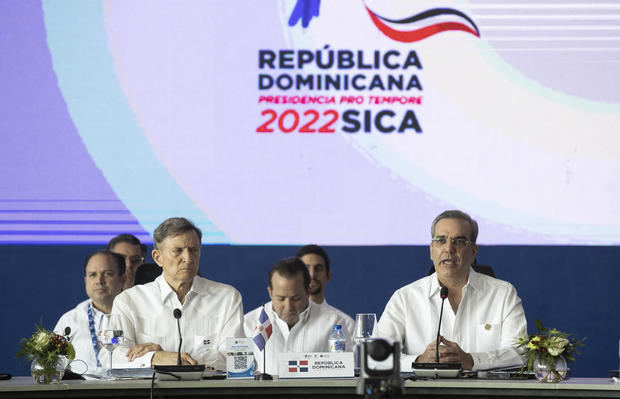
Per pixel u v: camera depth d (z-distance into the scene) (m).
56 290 10.41
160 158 10.41
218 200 10.41
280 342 6.88
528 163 10.33
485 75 10.38
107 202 10.39
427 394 5.34
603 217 10.30
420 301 6.76
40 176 10.39
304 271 6.61
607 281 10.30
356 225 10.41
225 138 10.43
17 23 10.44
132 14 10.48
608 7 10.37
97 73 10.45
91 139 10.40
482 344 6.64
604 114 10.32
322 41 10.44
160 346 6.11
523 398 5.26
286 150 10.41
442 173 10.36
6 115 10.39
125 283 8.31
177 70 10.45
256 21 10.46
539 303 10.32
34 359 5.52
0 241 10.38
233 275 10.39
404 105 10.40
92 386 5.28
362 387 4.41
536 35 10.38
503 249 10.30
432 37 10.42
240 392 5.33
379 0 10.43
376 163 10.39
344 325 7.11
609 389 5.20
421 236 10.37
